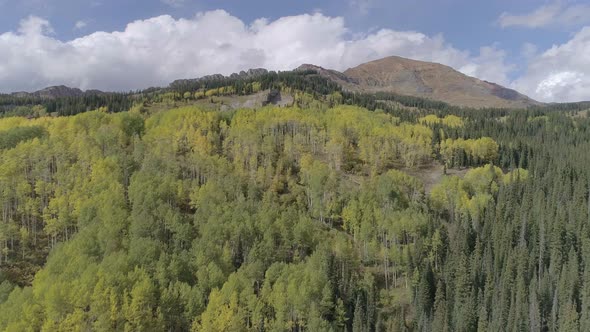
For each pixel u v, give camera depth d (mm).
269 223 135125
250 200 151000
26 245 128250
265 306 108312
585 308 104688
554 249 125812
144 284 95438
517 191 169000
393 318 116062
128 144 193750
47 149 161500
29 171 158250
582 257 124000
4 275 114562
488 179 186500
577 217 137750
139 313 92312
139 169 163125
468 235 144375
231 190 155000
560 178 171625
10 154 154625
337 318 110625
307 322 107375
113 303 90750
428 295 119375
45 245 130625
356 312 109688
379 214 149250
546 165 199625
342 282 122188
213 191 148750
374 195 163625
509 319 105875
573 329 99500
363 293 123125
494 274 123750
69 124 190750
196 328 97000
